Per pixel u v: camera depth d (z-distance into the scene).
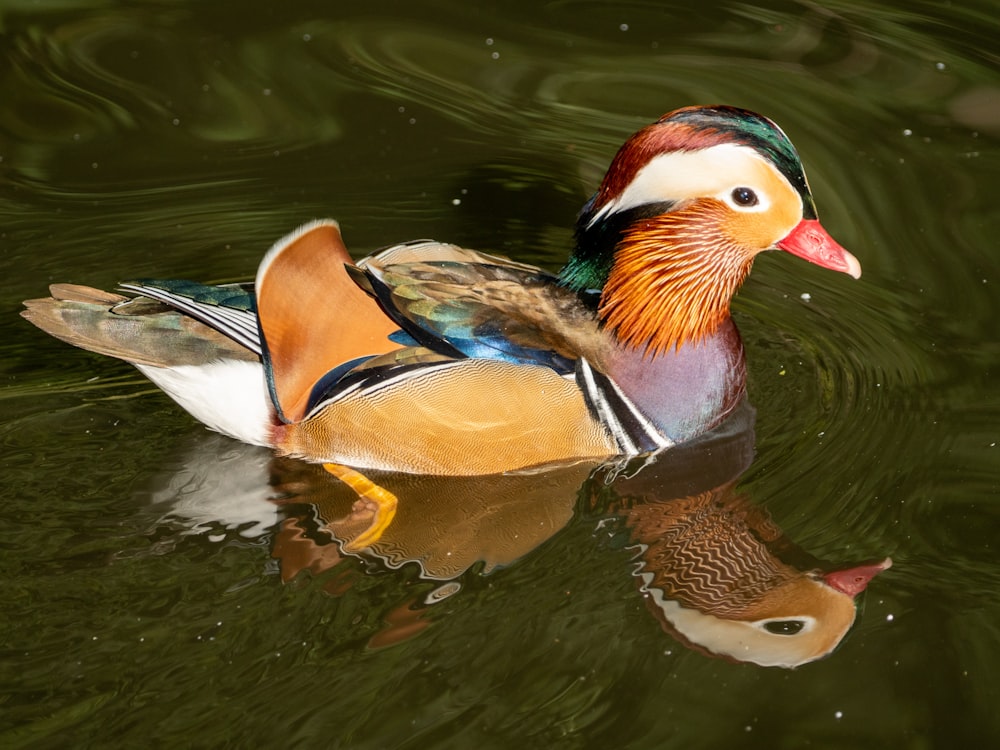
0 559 6.56
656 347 7.59
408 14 13.16
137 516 7.00
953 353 8.68
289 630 6.11
